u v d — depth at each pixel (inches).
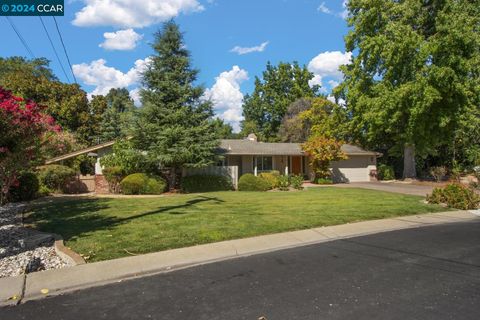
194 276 238.2
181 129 782.5
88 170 1146.0
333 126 1317.7
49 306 195.5
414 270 240.1
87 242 315.6
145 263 265.1
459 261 260.7
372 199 624.7
